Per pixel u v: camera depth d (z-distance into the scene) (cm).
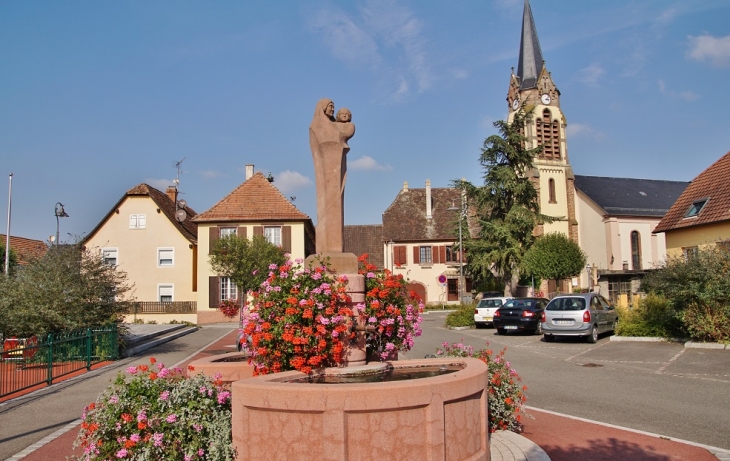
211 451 553
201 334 2988
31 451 758
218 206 4131
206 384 614
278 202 4159
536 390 1131
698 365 1353
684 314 1681
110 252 4062
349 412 505
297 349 659
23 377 1341
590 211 5825
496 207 4028
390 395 506
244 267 2936
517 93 5900
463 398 553
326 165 820
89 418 583
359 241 6194
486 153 3959
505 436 722
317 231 820
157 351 2072
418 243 5722
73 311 1759
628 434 779
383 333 764
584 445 730
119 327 1888
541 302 2484
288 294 691
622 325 1975
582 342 1959
